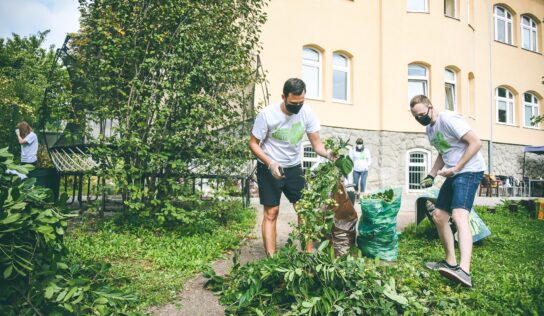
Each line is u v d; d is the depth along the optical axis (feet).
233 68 19.89
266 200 12.69
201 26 18.80
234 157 19.49
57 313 7.74
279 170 11.74
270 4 41.57
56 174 23.38
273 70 41.47
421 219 18.33
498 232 20.63
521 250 16.65
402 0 48.78
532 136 64.44
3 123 45.80
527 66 64.85
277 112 12.55
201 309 9.83
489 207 29.81
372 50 47.96
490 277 12.20
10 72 65.05
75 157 22.81
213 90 19.26
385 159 47.06
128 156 18.16
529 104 65.98
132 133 17.28
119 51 18.01
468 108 52.75
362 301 9.44
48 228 7.97
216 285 11.02
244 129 20.40
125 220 18.28
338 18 45.80
